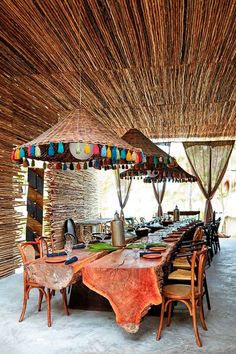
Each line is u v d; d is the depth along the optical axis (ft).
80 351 9.20
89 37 14.85
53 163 16.34
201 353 9.04
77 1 12.34
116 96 22.33
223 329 10.63
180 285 10.83
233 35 14.46
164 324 11.05
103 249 12.83
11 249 19.03
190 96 22.21
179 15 13.07
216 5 12.36
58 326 10.93
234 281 16.66
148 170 20.97
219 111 25.52
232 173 41.34
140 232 18.21
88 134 11.28
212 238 23.52
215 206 41.86
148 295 9.41
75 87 20.92
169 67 17.87
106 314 12.05
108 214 44.01
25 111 21.11
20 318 11.41
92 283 9.73
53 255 11.71
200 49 15.81
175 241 14.35
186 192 42.75
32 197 25.05
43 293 11.42
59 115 26.55
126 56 16.62
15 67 18.25
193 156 36.99
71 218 30.01
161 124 29.50
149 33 14.40
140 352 9.11
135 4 12.44
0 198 18.26
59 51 16.26
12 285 16.26
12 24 14.10
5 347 9.50
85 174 35.45
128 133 18.79
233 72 18.37
